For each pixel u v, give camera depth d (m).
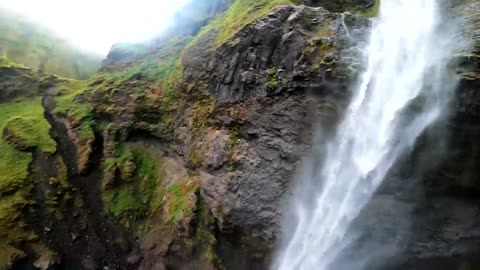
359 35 22.14
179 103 34.41
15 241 31.86
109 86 42.19
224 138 27.62
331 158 22.17
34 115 45.06
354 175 20.89
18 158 38.84
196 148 30.14
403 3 21.58
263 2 29.70
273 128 24.89
